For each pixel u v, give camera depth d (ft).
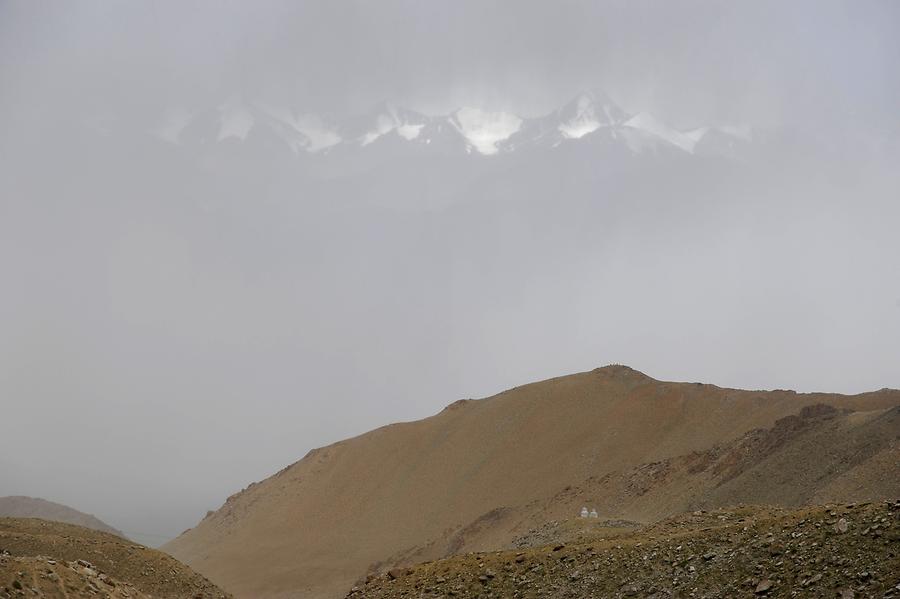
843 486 186.91
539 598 106.22
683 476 276.21
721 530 104.99
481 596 111.65
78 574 107.34
